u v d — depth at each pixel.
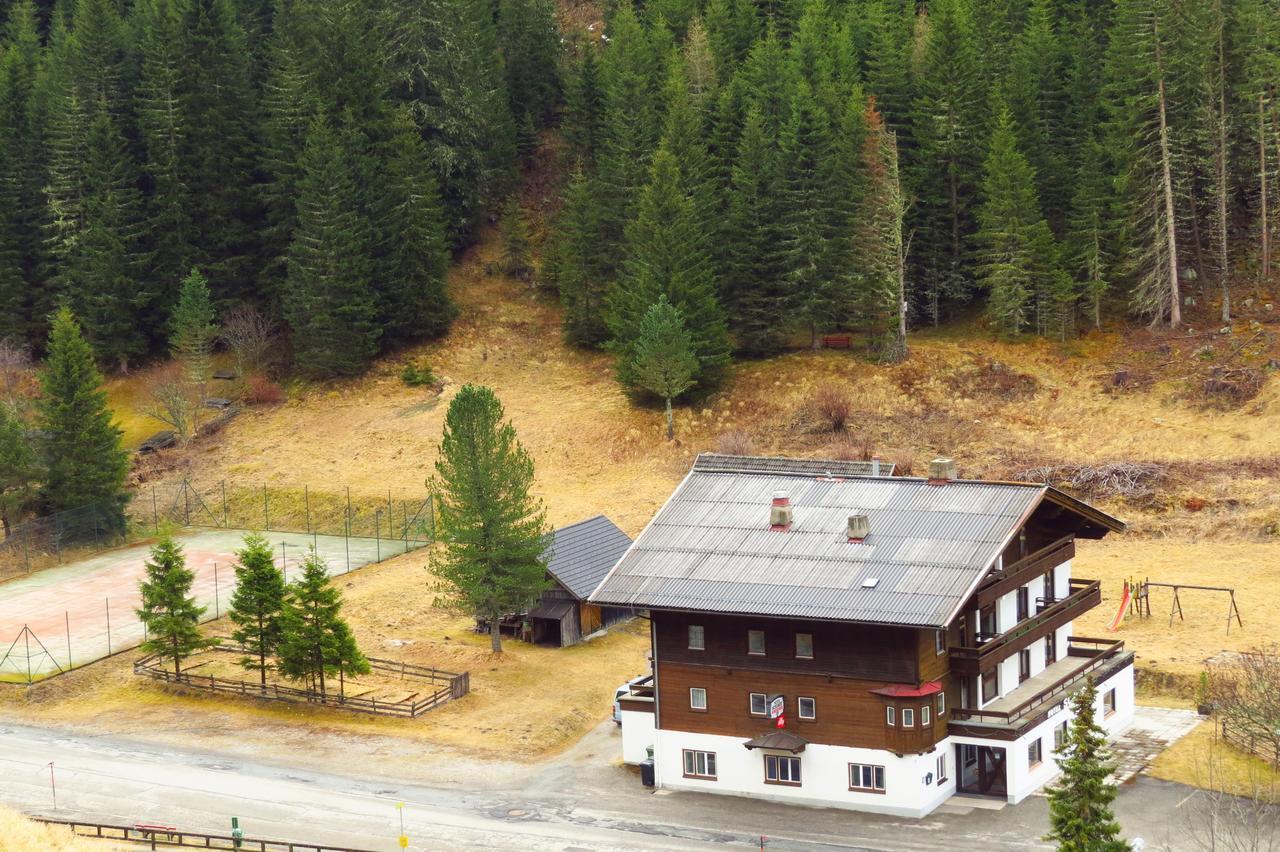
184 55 131.50
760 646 57.03
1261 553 83.00
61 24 156.38
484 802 58.12
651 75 136.38
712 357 107.75
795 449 101.31
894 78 122.94
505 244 138.00
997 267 108.25
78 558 99.38
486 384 120.94
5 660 76.69
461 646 77.94
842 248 111.69
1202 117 105.75
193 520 106.56
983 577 54.41
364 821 56.16
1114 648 65.06
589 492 101.12
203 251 129.25
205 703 70.94
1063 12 137.00
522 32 152.88
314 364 122.00
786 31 146.62
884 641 54.62
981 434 100.12
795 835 53.31
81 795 59.41
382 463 110.12
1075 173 114.81
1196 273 112.38
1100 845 42.44
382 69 135.25
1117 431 97.69
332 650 68.25
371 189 124.56
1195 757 59.78
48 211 131.75
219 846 53.12
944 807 55.59
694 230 112.50
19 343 128.75
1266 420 94.50
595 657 77.31
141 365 130.38
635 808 57.03
